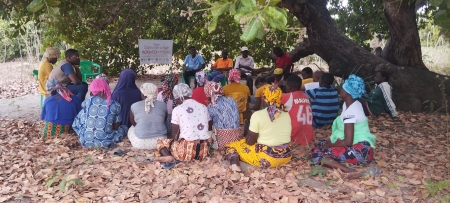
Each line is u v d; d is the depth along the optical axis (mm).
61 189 3834
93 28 10812
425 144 5379
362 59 7828
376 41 14508
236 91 5918
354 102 4289
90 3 7910
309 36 8227
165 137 5121
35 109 7730
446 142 5453
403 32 7918
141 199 3711
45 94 6777
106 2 9555
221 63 10023
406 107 7438
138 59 12477
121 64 12234
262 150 4305
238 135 4871
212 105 4797
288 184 3992
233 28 12367
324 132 5836
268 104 4227
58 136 5523
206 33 12805
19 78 11883
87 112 5078
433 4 2811
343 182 4035
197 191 3812
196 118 4570
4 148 5082
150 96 5027
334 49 7957
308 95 6082
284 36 10922
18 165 4480
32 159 4691
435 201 3641
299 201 3672
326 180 4105
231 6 2432
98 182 4055
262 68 12539
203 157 4613
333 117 6023
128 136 5199
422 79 7512
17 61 16312
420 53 8141
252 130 4289
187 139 4551
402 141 5492
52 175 4191
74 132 5703
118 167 4430
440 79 7246
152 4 10359
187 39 12977
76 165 4508
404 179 4133
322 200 3637
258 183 3982
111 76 12461
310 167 4406
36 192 3852
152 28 12156
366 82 7598
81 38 11367
